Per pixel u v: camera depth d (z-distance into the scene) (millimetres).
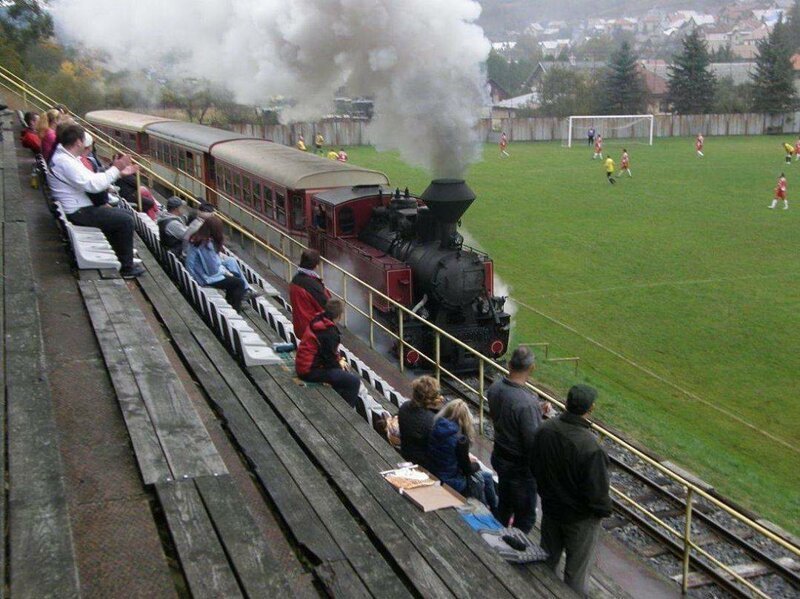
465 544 5219
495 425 6680
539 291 24109
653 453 12711
